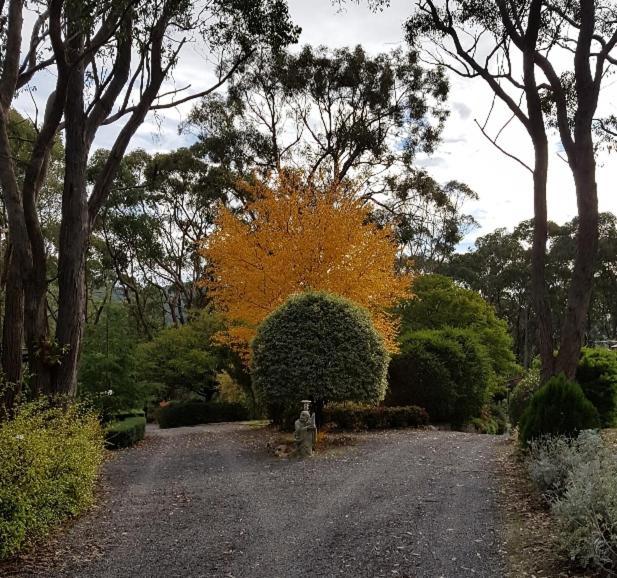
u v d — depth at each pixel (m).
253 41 10.51
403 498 6.67
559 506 4.66
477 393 17.91
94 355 14.55
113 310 16.06
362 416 13.76
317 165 25.83
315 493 7.10
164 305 43.62
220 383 25.50
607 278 38.69
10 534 5.06
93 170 29.64
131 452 12.10
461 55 11.57
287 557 4.91
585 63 10.01
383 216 26.19
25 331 10.38
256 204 14.73
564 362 9.90
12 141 21.50
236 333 14.67
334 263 13.91
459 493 6.86
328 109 27.00
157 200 34.69
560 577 4.23
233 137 26.41
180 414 25.22
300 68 25.58
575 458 5.95
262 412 20.30
